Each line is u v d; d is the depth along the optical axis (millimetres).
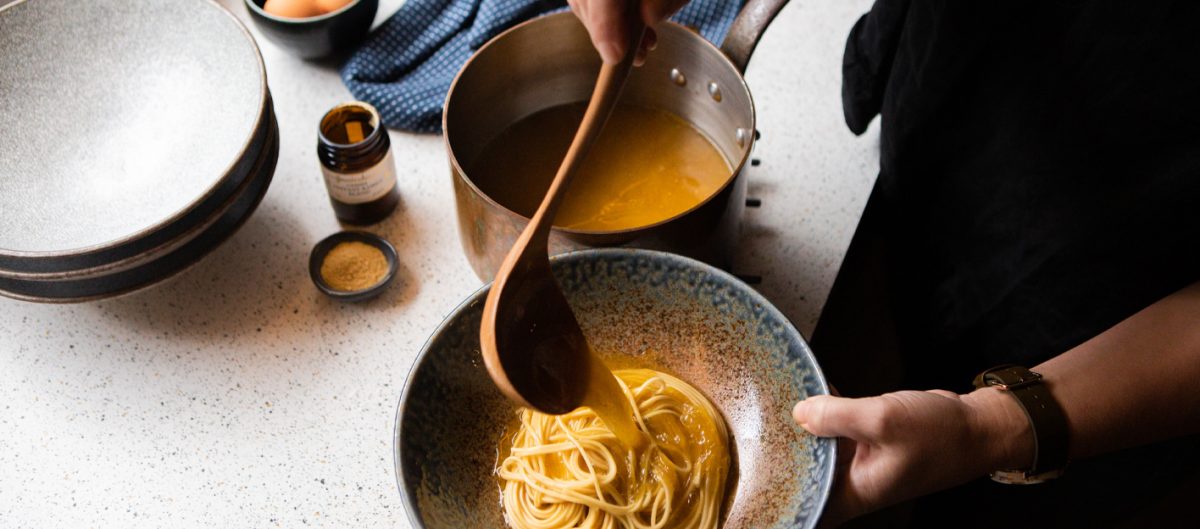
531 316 777
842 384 1223
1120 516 987
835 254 1158
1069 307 850
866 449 845
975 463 820
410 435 829
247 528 958
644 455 982
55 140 1059
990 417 810
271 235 1170
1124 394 786
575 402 818
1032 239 847
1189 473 895
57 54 1086
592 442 1004
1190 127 708
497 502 956
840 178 1230
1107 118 756
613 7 683
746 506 911
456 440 904
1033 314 885
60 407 1029
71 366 1059
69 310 1101
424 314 1111
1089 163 782
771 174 1229
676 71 1094
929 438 797
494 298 724
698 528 953
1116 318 832
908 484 826
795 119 1287
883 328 1173
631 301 954
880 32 1045
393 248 1120
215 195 979
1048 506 1025
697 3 1337
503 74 1093
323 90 1315
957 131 906
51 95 1074
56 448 1001
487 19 1327
